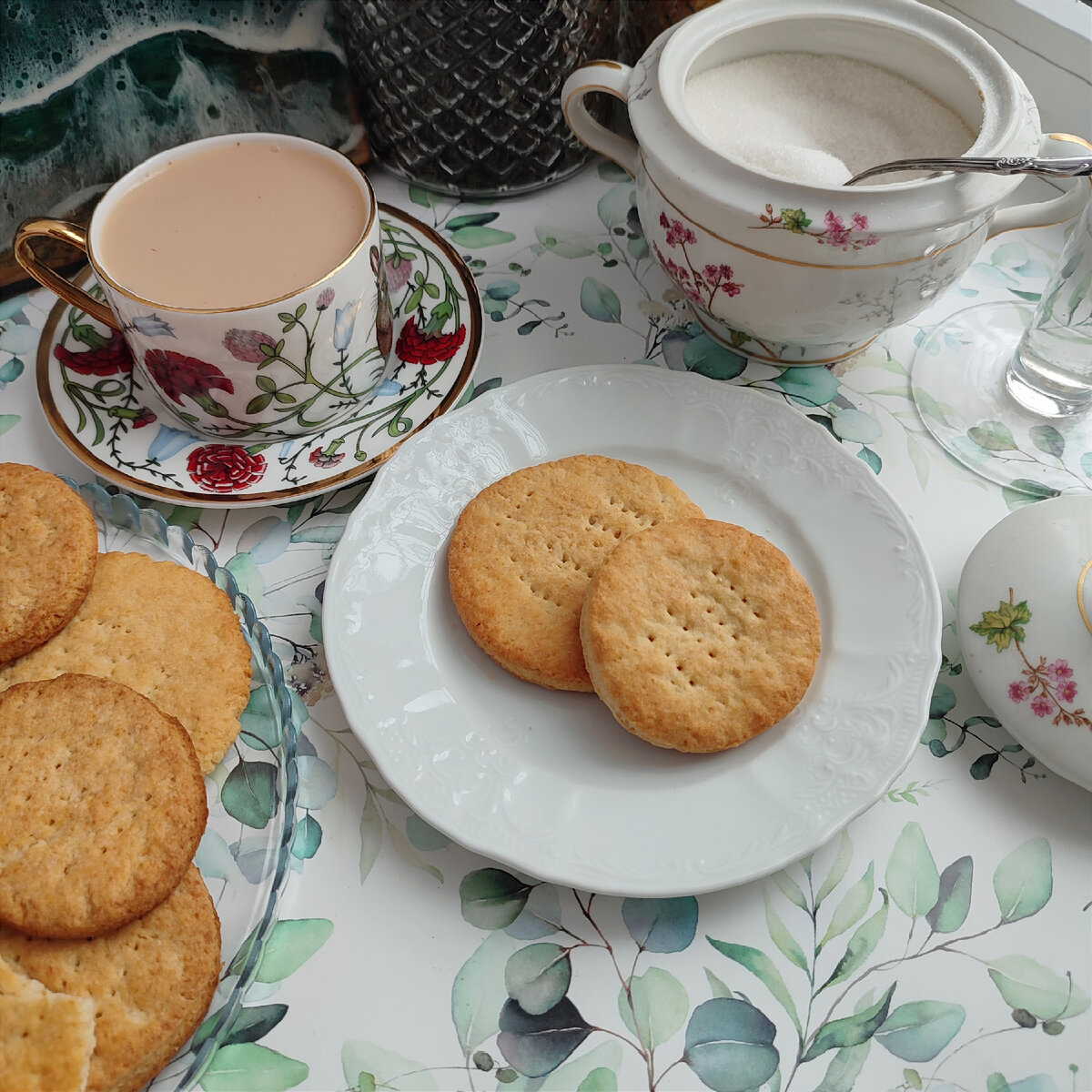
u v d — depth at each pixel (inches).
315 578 19.7
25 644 17.8
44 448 20.9
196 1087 16.3
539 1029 16.6
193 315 18.3
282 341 18.9
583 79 19.7
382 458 19.9
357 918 17.3
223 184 20.2
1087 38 21.6
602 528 19.3
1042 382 21.0
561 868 16.9
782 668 17.9
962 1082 16.3
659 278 22.8
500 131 22.8
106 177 22.0
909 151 20.0
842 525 19.3
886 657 18.3
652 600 18.2
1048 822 17.9
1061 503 18.6
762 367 21.8
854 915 17.3
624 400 20.5
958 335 22.1
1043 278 22.9
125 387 20.8
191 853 16.6
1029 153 18.3
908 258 18.5
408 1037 16.6
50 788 16.6
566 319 22.3
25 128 21.0
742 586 18.5
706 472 20.2
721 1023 16.7
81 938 16.2
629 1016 16.7
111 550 19.5
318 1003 16.8
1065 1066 16.4
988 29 22.8
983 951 17.1
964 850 17.7
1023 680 17.7
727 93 20.5
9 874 16.1
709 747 17.6
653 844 17.1
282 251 19.3
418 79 22.1
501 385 21.5
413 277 21.9
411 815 17.9
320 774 18.2
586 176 24.3
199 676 18.0
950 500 20.4
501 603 18.6
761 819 17.3
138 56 21.4
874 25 19.9
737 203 18.1
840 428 21.1
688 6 22.3
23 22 20.3
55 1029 15.5
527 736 18.1
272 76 22.7
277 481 19.7
